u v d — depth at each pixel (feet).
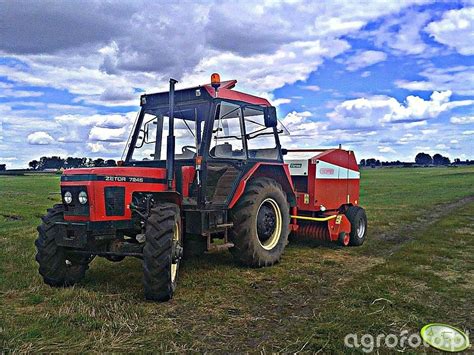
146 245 16.28
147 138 21.98
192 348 12.44
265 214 22.58
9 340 12.58
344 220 28.17
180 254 17.06
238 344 12.76
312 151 29.53
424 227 37.22
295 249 27.37
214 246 20.25
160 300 16.39
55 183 114.42
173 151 19.03
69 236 17.03
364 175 182.60
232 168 21.57
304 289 18.20
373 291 17.74
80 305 15.60
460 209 51.62
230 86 23.07
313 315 15.06
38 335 13.01
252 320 14.67
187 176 19.99
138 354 11.96
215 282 19.08
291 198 26.20
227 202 20.80
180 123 21.15
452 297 17.21
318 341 12.85
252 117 23.22
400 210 50.78
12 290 17.69
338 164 29.30
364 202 62.49
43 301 16.34
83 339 12.84
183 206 19.72
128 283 18.62
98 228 16.85
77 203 16.96
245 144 22.63
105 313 14.97
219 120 20.95
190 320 14.61
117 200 17.33
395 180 136.46
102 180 17.02
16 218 44.14
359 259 24.49
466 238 30.83
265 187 22.38
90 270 20.86
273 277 20.15
